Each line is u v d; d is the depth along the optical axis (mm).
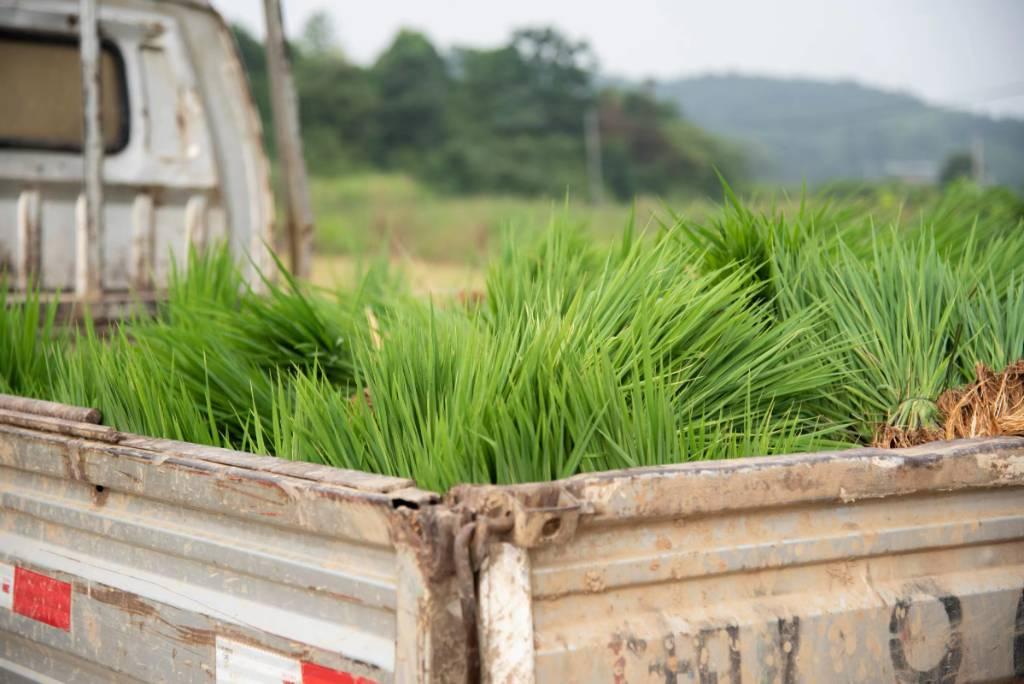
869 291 3057
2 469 2527
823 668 1911
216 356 3156
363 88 57531
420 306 3625
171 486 2029
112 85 4699
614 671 1729
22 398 2629
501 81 61500
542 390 2311
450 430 2250
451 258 37125
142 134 4742
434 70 59938
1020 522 2131
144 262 4750
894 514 2014
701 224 3584
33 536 2436
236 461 1975
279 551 1858
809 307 2957
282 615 1861
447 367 2492
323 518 1757
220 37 4930
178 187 4801
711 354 2740
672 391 2516
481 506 1637
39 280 4516
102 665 2225
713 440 2473
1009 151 160250
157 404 2770
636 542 1780
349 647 1744
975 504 2104
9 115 4520
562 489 1685
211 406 3092
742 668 1834
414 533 1617
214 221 4930
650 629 1773
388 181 51938
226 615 1944
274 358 3338
